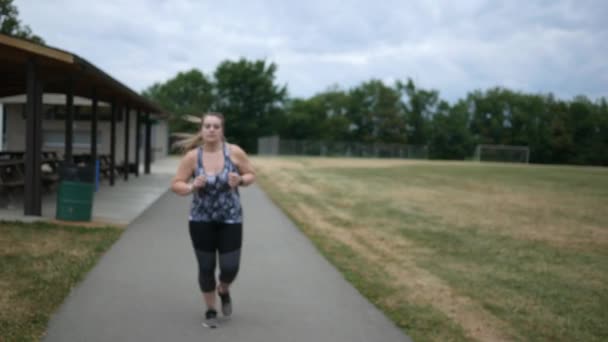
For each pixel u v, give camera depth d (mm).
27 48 8484
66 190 8891
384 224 10719
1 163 10555
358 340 4094
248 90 70625
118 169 20453
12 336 3770
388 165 39312
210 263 4086
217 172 3934
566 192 20344
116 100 16156
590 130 70625
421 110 76875
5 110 22625
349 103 77062
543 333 4621
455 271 6832
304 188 18562
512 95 75750
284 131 73625
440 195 17594
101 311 4457
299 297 5184
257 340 3961
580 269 7316
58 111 22859
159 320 4301
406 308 5066
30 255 6281
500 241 9281
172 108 72812
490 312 5133
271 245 7832
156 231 8508
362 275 6289
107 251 6863
